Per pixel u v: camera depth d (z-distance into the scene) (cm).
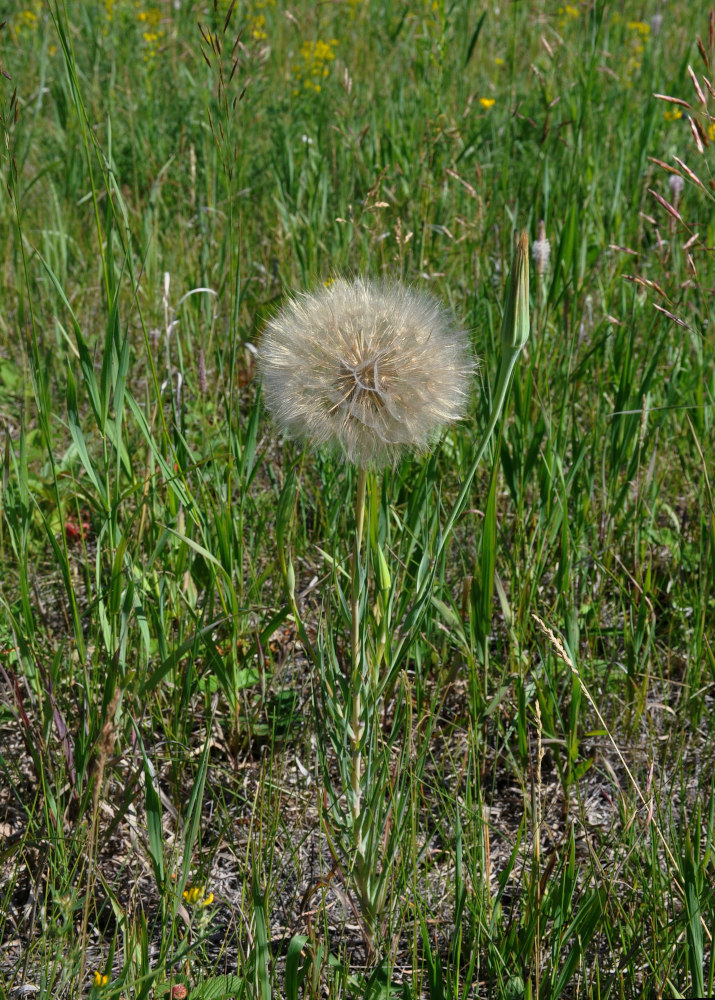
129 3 339
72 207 226
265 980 115
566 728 134
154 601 133
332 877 123
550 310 157
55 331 180
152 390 155
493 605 142
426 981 121
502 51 325
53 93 268
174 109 265
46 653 132
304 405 116
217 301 178
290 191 218
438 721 135
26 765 131
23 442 127
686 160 217
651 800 122
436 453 131
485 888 121
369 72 311
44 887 124
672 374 148
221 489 136
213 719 133
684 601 139
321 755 121
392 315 117
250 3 370
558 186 191
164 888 118
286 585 120
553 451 140
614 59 295
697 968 115
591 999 117
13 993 119
